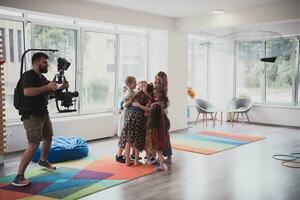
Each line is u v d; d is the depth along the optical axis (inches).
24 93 155.1
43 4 217.6
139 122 194.4
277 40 213.9
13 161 206.7
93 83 286.7
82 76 276.8
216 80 399.2
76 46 271.4
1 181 167.8
